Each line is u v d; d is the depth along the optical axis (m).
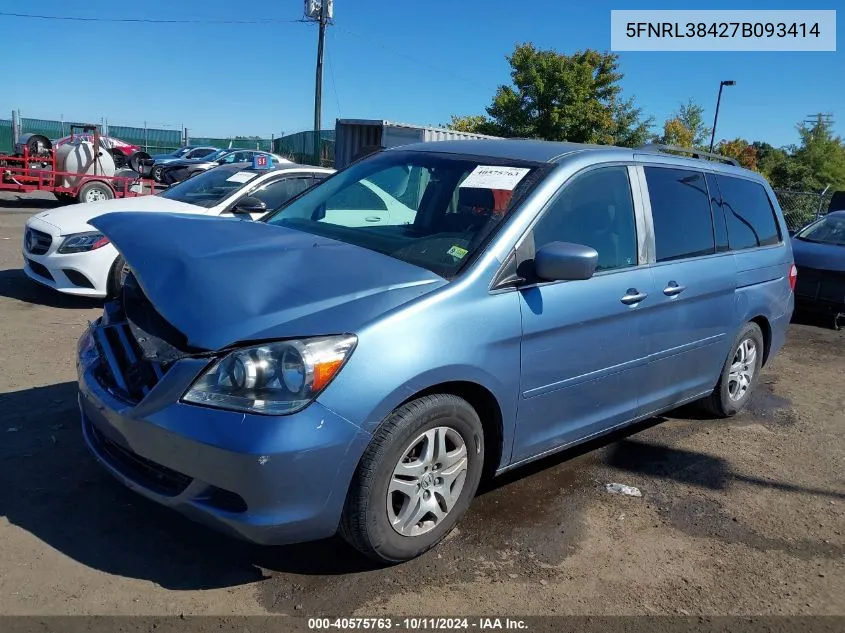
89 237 7.05
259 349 2.70
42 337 6.20
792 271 5.81
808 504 4.24
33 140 15.98
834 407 6.17
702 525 3.88
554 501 3.98
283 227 3.94
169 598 2.89
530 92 29.95
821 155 49.06
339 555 3.28
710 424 5.46
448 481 3.24
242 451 2.62
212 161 26.23
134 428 2.84
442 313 3.06
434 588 3.10
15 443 4.06
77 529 3.29
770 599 3.25
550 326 3.49
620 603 3.12
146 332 3.00
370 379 2.81
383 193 4.07
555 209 3.68
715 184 5.02
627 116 32.62
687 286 4.41
